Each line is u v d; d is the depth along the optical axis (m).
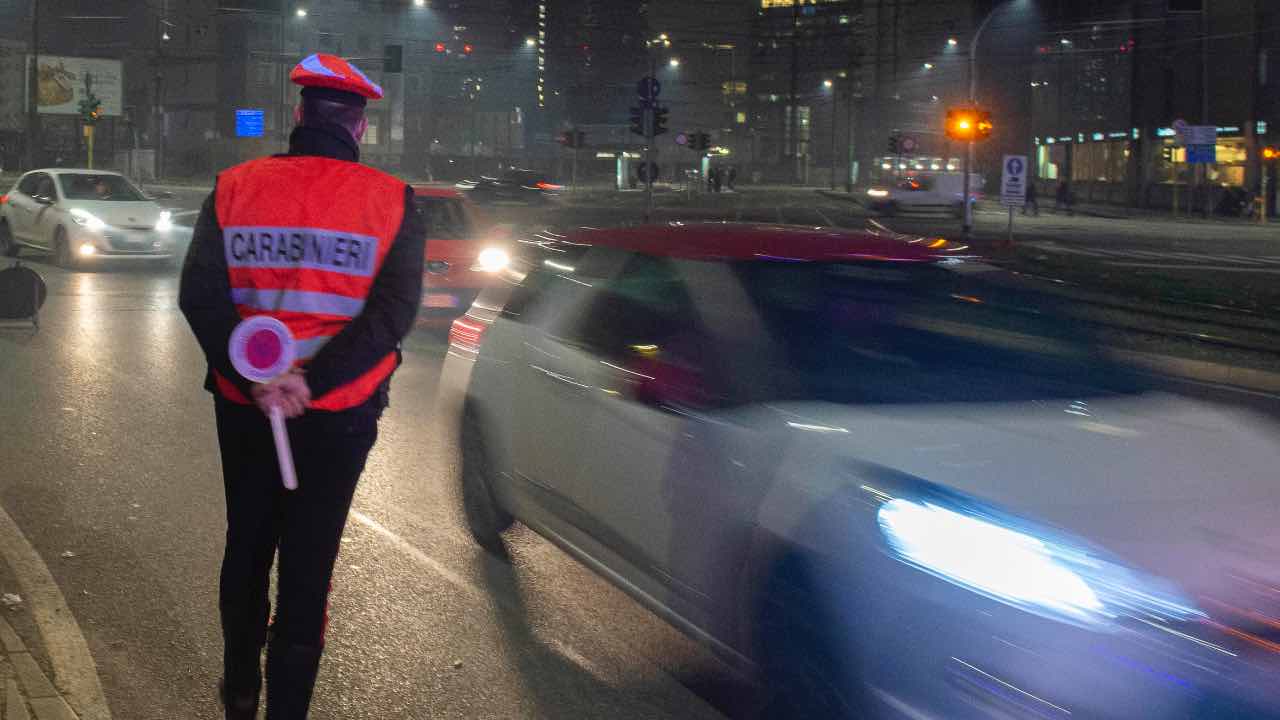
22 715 3.81
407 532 6.20
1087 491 3.45
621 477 4.59
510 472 5.54
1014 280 5.25
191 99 95.06
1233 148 53.22
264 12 88.38
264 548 3.25
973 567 3.11
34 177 20.81
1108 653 2.87
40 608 4.92
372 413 3.17
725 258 4.94
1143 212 57.94
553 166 107.31
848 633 3.33
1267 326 15.99
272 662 3.17
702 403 4.29
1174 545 3.15
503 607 5.15
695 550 4.10
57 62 74.94
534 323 5.59
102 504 6.55
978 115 32.44
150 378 10.41
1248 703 2.73
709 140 57.09
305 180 3.15
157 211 19.83
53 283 17.66
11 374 10.40
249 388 2.98
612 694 4.32
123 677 4.34
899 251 5.23
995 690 2.98
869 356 4.43
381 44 93.69
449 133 120.25
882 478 3.46
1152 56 60.03
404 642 4.75
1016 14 81.06
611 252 5.38
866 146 110.12
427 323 13.58
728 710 4.21
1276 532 3.28
